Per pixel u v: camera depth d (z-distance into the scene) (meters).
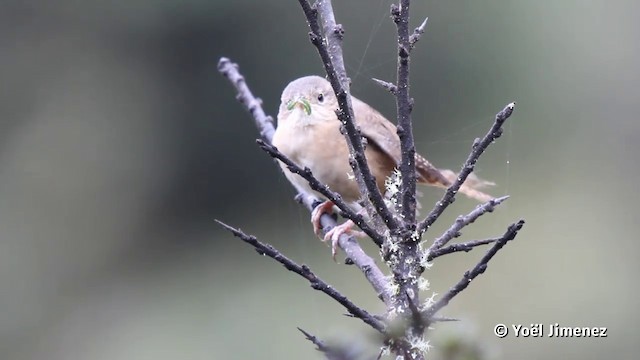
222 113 15.95
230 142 15.95
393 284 3.82
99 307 15.25
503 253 11.48
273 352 12.87
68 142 16.08
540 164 13.66
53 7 16.36
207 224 15.74
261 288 13.84
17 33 16.61
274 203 15.38
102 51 16.38
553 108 14.10
